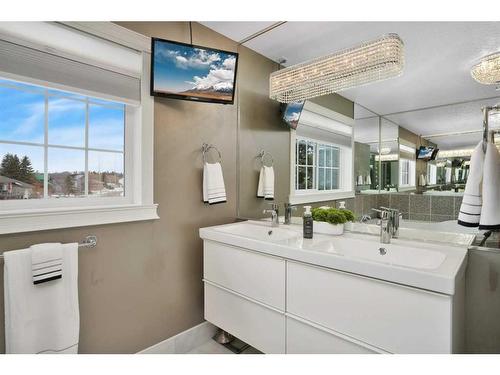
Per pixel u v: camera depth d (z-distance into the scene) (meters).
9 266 1.24
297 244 1.52
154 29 1.79
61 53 1.42
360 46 1.58
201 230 1.98
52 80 1.39
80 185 1.62
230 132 2.30
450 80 1.41
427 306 1.06
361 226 1.77
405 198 1.57
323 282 1.34
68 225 1.46
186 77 1.78
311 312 1.39
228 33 2.13
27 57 1.32
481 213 1.26
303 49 1.91
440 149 1.43
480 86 1.32
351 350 1.26
